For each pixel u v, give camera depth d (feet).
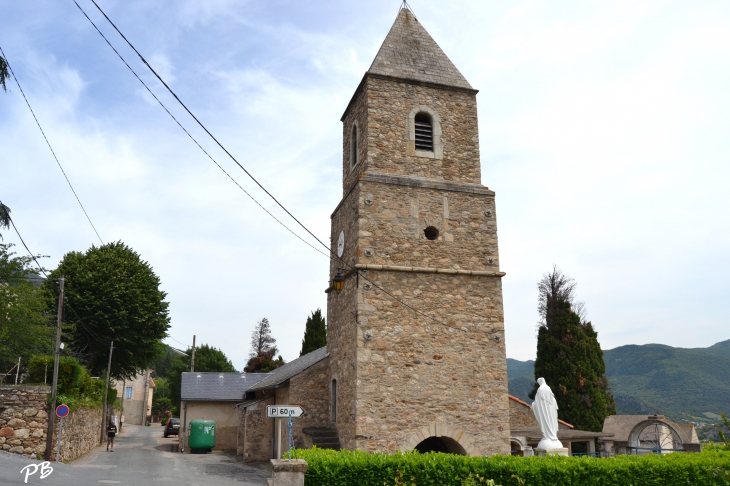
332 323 62.80
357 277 54.13
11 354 75.77
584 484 38.42
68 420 66.85
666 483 39.27
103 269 109.91
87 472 55.06
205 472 63.41
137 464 69.00
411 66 62.18
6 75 33.45
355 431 50.44
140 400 200.03
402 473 36.88
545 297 118.93
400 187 57.31
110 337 108.68
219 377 106.93
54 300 101.81
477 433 52.80
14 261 77.30
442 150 60.44
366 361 52.03
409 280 55.16
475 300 56.34
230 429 100.99
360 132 61.77
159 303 115.75
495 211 59.47
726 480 39.68
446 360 53.98
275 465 34.88
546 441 48.88
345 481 36.37
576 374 108.27
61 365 72.23
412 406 52.03
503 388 54.60
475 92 63.10
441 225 57.52
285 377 69.72
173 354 297.74
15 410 59.52
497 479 37.83
